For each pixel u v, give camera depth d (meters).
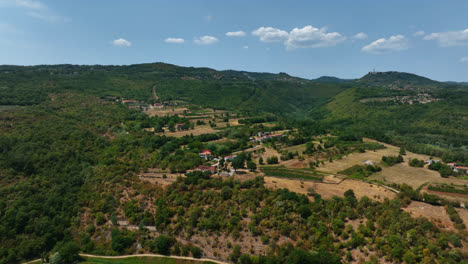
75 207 120.12
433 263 72.50
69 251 96.25
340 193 117.62
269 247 89.44
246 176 140.12
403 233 84.56
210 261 91.12
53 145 149.50
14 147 133.75
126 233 106.44
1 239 98.25
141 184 131.25
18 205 108.75
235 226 99.12
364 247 84.06
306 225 95.31
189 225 103.00
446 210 98.50
